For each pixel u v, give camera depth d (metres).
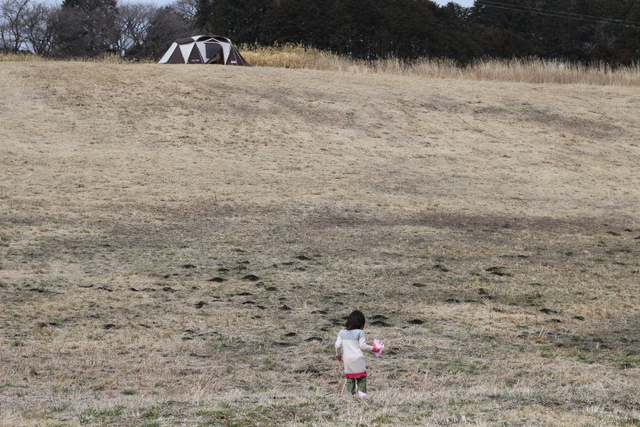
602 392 10.18
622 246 24.16
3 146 33.81
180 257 20.86
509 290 18.55
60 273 18.75
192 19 129.62
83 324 14.68
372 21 111.12
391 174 34.44
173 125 39.38
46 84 44.22
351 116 44.00
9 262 19.44
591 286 19.11
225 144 37.28
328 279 19.09
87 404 9.49
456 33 114.62
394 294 17.84
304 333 14.63
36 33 106.25
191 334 14.35
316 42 107.62
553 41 134.12
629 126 47.16
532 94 53.38
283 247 22.41
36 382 11.01
